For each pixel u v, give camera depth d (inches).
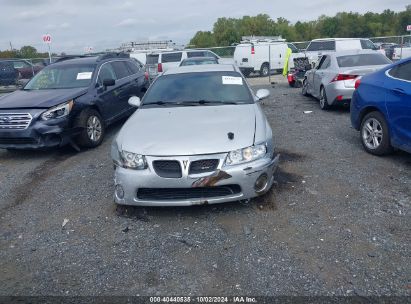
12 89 848.9
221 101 204.7
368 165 213.2
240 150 154.6
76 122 268.8
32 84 308.5
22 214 176.9
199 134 162.6
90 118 281.3
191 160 151.3
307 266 124.8
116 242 146.6
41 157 271.7
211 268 127.1
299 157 232.7
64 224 163.3
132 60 387.2
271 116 369.7
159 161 153.6
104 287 120.6
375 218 153.3
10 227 164.9
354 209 161.5
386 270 120.7
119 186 160.9
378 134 225.6
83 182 211.8
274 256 131.4
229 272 124.4
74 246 145.8
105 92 306.7
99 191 196.7
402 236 139.6
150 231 153.2
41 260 137.9
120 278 124.6
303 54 829.8
